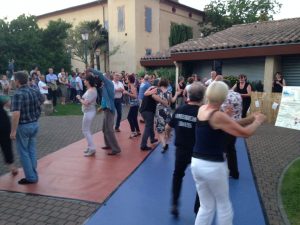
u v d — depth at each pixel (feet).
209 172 10.58
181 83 42.45
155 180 19.11
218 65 51.21
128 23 86.07
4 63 78.43
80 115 45.50
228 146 18.79
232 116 17.15
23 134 17.78
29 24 85.15
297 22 53.67
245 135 10.32
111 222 14.03
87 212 14.94
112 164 22.11
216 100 10.73
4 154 19.42
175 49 53.42
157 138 29.81
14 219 14.24
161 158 23.56
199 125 10.98
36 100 18.13
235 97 17.16
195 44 53.72
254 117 11.28
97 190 17.48
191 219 14.37
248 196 16.92
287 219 14.39
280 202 16.19
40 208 15.31
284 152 25.91
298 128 28.55
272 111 40.06
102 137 30.76
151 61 67.72
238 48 46.06
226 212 10.94
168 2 94.89
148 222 14.07
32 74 46.68
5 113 18.84
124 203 15.94
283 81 40.63
